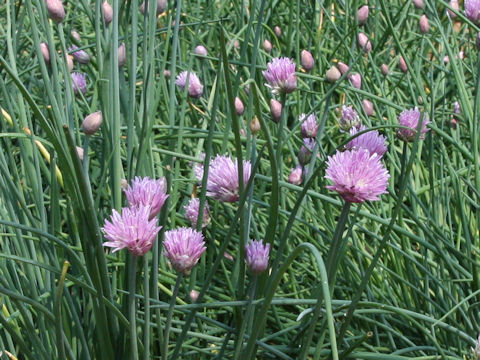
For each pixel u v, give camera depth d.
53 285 0.61
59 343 0.53
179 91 0.95
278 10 1.31
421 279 0.76
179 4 0.76
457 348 0.70
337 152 0.51
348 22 1.21
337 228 0.52
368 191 0.49
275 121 0.66
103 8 0.68
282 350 0.65
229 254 0.82
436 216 0.81
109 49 0.67
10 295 0.52
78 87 0.81
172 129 0.79
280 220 0.80
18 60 0.92
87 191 0.51
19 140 0.65
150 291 0.60
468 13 0.80
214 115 0.60
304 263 0.84
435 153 0.93
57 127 0.61
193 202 0.67
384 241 0.53
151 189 0.52
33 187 0.65
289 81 0.63
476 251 0.75
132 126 0.67
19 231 0.63
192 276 0.68
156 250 0.58
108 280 0.55
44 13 0.64
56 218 0.64
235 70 1.11
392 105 0.78
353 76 0.87
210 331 0.70
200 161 0.74
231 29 1.36
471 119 0.82
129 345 0.58
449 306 0.75
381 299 0.77
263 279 0.58
